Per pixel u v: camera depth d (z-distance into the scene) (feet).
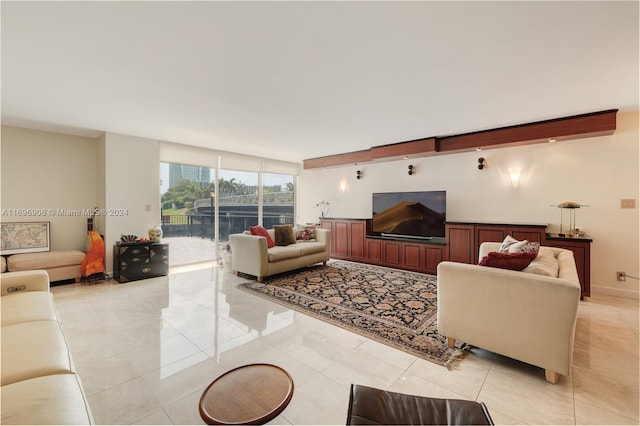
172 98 9.75
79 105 10.42
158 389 5.86
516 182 14.42
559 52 6.86
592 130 11.33
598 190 12.34
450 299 7.34
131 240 14.53
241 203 20.90
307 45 6.58
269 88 8.95
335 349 7.51
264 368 6.49
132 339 8.00
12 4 5.09
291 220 24.66
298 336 8.23
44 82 8.46
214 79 8.30
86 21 5.66
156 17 5.56
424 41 6.43
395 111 11.14
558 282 5.90
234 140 16.15
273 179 23.20
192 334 8.32
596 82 8.53
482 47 6.67
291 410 5.30
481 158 15.40
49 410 3.23
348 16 5.55
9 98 9.77
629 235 11.72
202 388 5.92
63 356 4.55
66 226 14.60
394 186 19.02
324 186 23.02
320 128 13.57
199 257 18.45
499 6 5.26
